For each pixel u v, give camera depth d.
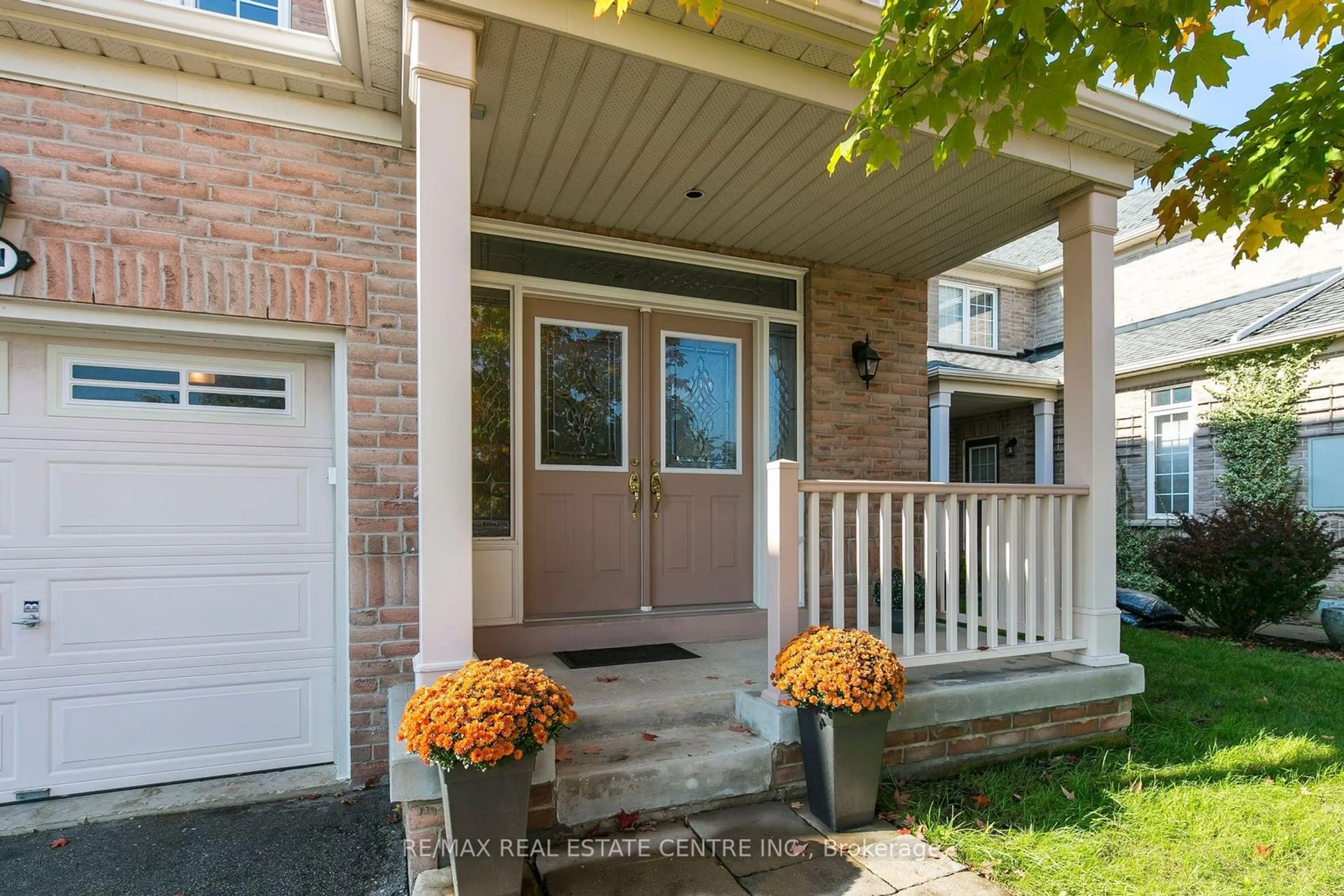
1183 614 6.79
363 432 3.12
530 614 3.91
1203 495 8.43
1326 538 6.13
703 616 4.15
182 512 3.08
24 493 2.88
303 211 3.06
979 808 2.73
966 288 11.35
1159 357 8.73
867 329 4.88
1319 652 5.75
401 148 3.21
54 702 2.89
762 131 3.05
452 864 2.02
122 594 2.99
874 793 2.58
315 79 2.98
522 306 3.93
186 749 3.05
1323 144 2.31
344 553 3.18
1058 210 3.79
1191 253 10.20
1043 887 2.17
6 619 2.84
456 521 2.35
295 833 2.65
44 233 2.70
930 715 2.99
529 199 3.73
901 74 2.13
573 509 4.04
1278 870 2.27
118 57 2.80
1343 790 2.83
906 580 3.12
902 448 4.98
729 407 4.54
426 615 2.31
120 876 2.36
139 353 3.04
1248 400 7.93
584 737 2.82
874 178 3.48
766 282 4.64
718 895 2.13
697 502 4.39
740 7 2.47
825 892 2.15
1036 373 9.63
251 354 3.20
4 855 2.48
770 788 2.75
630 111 2.88
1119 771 3.05
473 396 3.79
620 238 4.14
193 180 2.91
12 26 2.63
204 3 3.08
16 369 2.88
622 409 4.20
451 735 1.94
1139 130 3.35
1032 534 3.43
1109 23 1.96
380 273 3.16
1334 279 8.22
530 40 2.43
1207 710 3.91
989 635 3.28
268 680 3.18
